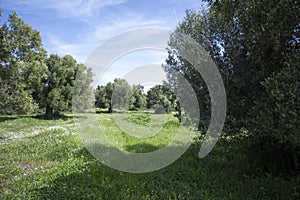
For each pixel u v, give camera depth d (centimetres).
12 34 1470
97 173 592
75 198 453
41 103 3027
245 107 530
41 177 571
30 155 817
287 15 398
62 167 648
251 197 453
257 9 432
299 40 420
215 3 510
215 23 635
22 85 1582
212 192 476
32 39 1587
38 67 1722
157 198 455
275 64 472
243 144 502
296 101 335
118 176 576
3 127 1778
